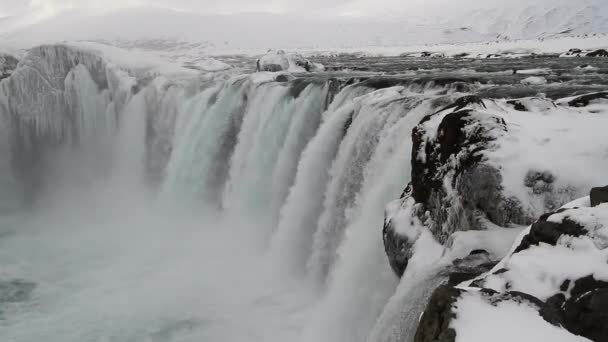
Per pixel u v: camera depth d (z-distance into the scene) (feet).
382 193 24.82
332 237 30.32
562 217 11.39
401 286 16.30
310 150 33.96
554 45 195.31
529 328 8.34
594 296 9.08
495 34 606.96
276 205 39.96
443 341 8.23
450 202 17.84
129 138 61.11
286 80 48.80
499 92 34.63
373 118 29.43
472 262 14.64
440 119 20.63
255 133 45.24
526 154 16.60
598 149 16.06
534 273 10.52
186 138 52.70
